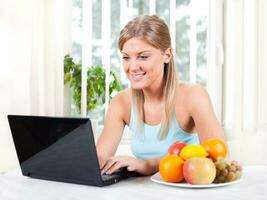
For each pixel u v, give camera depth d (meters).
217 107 2.71
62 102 2.21
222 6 2.73
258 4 2.68
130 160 1.43
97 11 2.51
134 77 1.52
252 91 2.68
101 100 2.41
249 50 2.68
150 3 2.53
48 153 1.34
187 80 2.72
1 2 2.04
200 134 1.66
